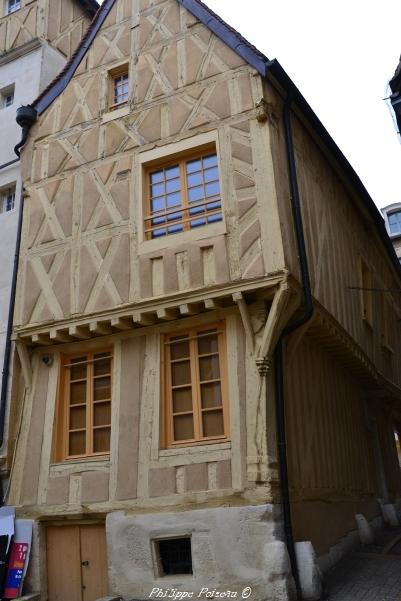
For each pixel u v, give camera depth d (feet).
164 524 23.09
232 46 28.25
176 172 28.37
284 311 24.04
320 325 27.86
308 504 25.53
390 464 45.32
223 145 26.86
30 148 33.12
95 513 24.75
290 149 27.94
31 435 27.63
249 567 21.30
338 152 34.63
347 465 33.09
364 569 25.93
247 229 24.94
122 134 30.04
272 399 23.62
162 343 26.18
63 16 42.14
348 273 36.09
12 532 25.98
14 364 29.43
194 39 29.78
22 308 29.30
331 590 22.61
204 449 23.56
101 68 32.53
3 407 29.09
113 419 25.96
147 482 24.18
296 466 25.12
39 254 30.04
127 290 26.71
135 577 23.13
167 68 30.07
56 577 25.36
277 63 26.81
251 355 23.84
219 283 24.56
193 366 25.32
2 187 35.99
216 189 26.91
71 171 30.94
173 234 26.66
